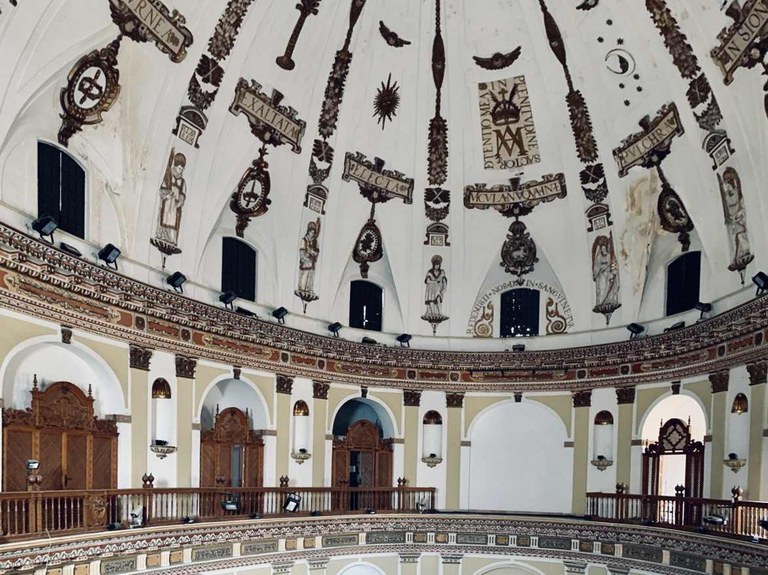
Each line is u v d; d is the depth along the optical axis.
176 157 17.02
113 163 15.59
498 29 19.30
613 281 21.11
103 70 14.55
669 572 16.97
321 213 21.06
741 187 16.27
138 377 15.59
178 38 15.68
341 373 21.27
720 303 17.38
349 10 18.39
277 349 19.58
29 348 13.41
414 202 22.41
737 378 16.20
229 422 18.70
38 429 13.51
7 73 12.45
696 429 19.38
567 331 22.27
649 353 19.44
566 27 18.53
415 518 20.56
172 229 17.14
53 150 14.32
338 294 22.09
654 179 19.36
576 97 19.80
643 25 17.05
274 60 17.98
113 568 13.92
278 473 19.22
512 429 22.28
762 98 14.98
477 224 22.81
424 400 22.38
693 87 16.77
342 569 19.42
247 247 19.86
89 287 14.16
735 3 14.57
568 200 21.55
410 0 18.80
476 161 21.97
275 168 19.53
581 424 21.02
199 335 17.34
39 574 12.21
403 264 22.83
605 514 19.83
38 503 12.29
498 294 23.23
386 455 22.12
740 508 14.96
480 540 20.59
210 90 17.09
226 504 16.80
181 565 15.58
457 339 23.09
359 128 20.73
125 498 14.85
